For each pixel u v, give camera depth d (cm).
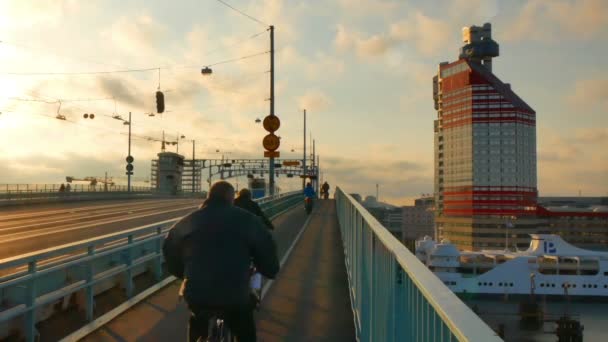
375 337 587
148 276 1311
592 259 8250
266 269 484
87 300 901
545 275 8181
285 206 4134
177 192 9331
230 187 488
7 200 4491
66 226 2898
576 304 7962
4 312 676
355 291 941
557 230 9094
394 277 416
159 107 2911
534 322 7288
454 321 204
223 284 446
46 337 797
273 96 3055
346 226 1627
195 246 459
